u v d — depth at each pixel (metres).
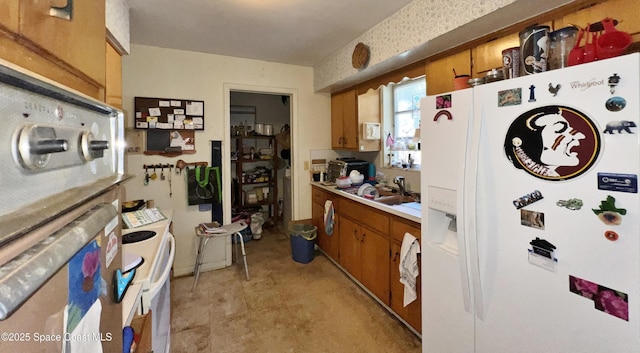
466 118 1.24
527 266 1.04
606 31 0.97
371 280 2.40
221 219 3.09
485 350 1.21
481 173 1.17
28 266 0.29
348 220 2.74
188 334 1.96
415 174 2.72
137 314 1.01
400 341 1.89
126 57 2.62
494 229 1.14
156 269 1.15
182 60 2.83
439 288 1.45
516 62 1.20
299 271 2.95
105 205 0.55
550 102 0.95
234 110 4.48
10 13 0.33
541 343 1.01
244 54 3.00
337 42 2.67
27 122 0.33
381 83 2.65
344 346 1.85
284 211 4.41
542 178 0.98
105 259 0.55
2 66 0.28
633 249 0.80
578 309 0.92
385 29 2.18
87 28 0.57
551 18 1.40
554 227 0.96
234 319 2.13
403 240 1.96
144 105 2.68
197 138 2.92
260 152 4.37
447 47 1.92
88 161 0.51
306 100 3.51
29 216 0.32
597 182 0.86
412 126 2.86
